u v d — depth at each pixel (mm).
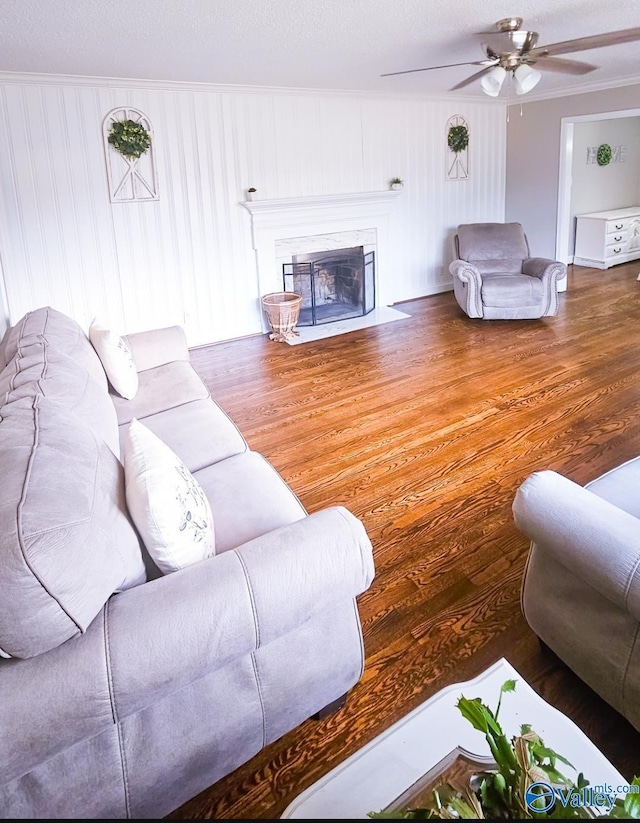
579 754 1103
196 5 2861
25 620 1001
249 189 5289
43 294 4699
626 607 1320
